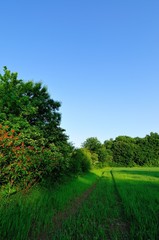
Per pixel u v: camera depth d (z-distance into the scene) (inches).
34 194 400.2
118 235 257.4
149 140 4146.2
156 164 3919.8
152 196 508.4
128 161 3846.0
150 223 285.0
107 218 337.7
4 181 348.8
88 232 268.1
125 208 385.4
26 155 378.6
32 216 309.0
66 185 649.0
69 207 413.4
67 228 280.7
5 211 279.0
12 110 503.2
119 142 4045.3
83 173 1250.6
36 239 243.6
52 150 557.0
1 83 572.1
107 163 3560.5
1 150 326.6
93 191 655.8
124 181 973.2
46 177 513.0
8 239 229.1
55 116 734.5
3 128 351.6
